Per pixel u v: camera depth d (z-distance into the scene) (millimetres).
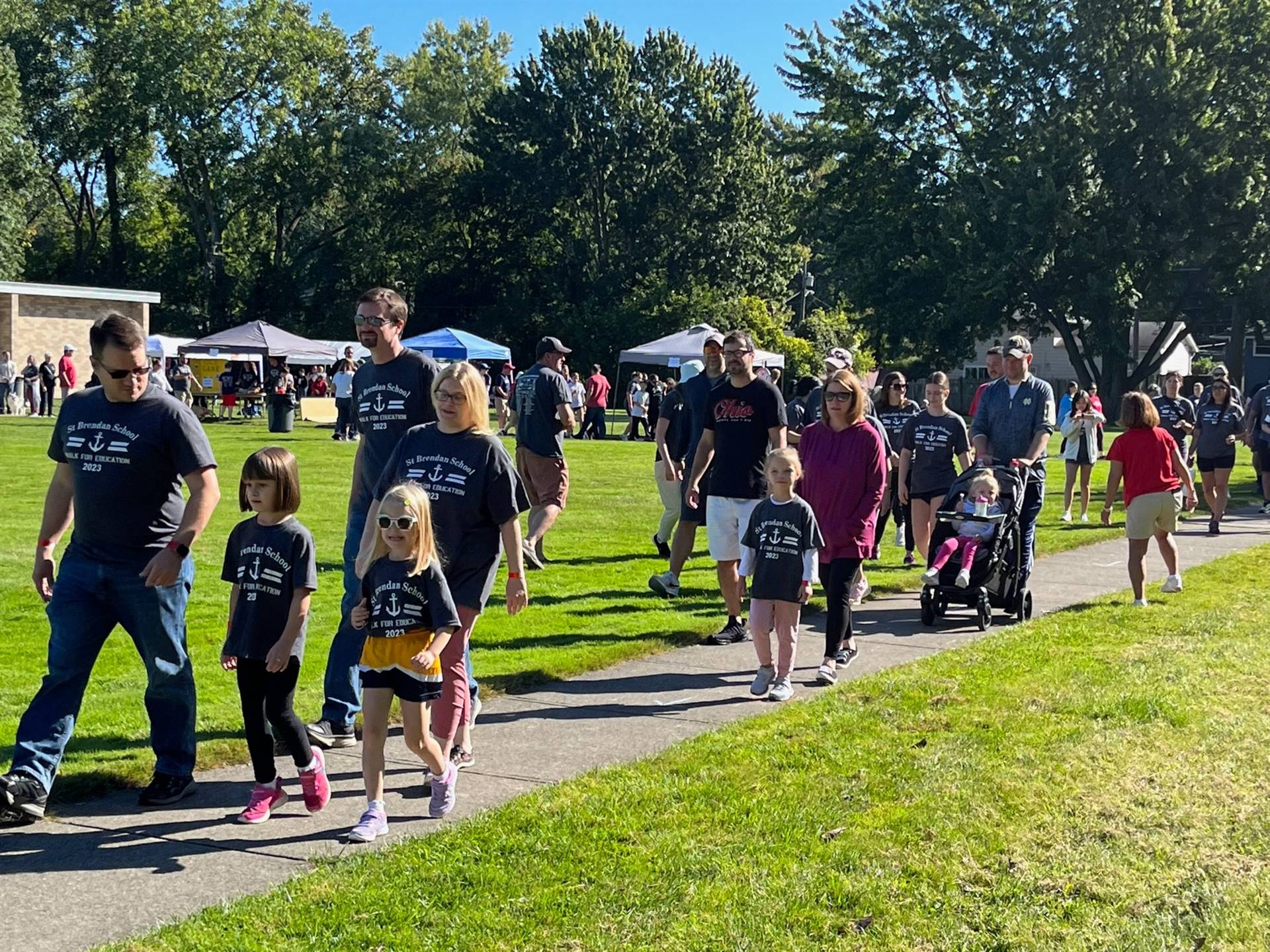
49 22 62062
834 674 7988
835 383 8023
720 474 8898
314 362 45312
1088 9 48531
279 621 5461
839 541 8008
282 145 64688
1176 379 18766
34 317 41594
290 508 5547
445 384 5906
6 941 4203
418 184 67250
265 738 5469
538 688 7816
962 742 6312
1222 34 48344
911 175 53375
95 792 5762
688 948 4070
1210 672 7812
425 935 4164
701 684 7941
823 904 4422
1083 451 17062
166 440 5492
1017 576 9930
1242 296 50312
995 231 48812
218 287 64688
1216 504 15914
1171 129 46781
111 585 5535
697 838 5023
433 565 5379
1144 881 4633
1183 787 5656
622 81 61375
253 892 4629
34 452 23750
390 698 5340
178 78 61062
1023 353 10281
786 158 66125
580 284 64250
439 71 71812
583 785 5738
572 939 4125
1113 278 47656
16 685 7574
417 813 5551
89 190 67812
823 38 55406
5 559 12180
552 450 12203
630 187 62500
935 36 52031
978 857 4844
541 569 12414
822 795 5527
